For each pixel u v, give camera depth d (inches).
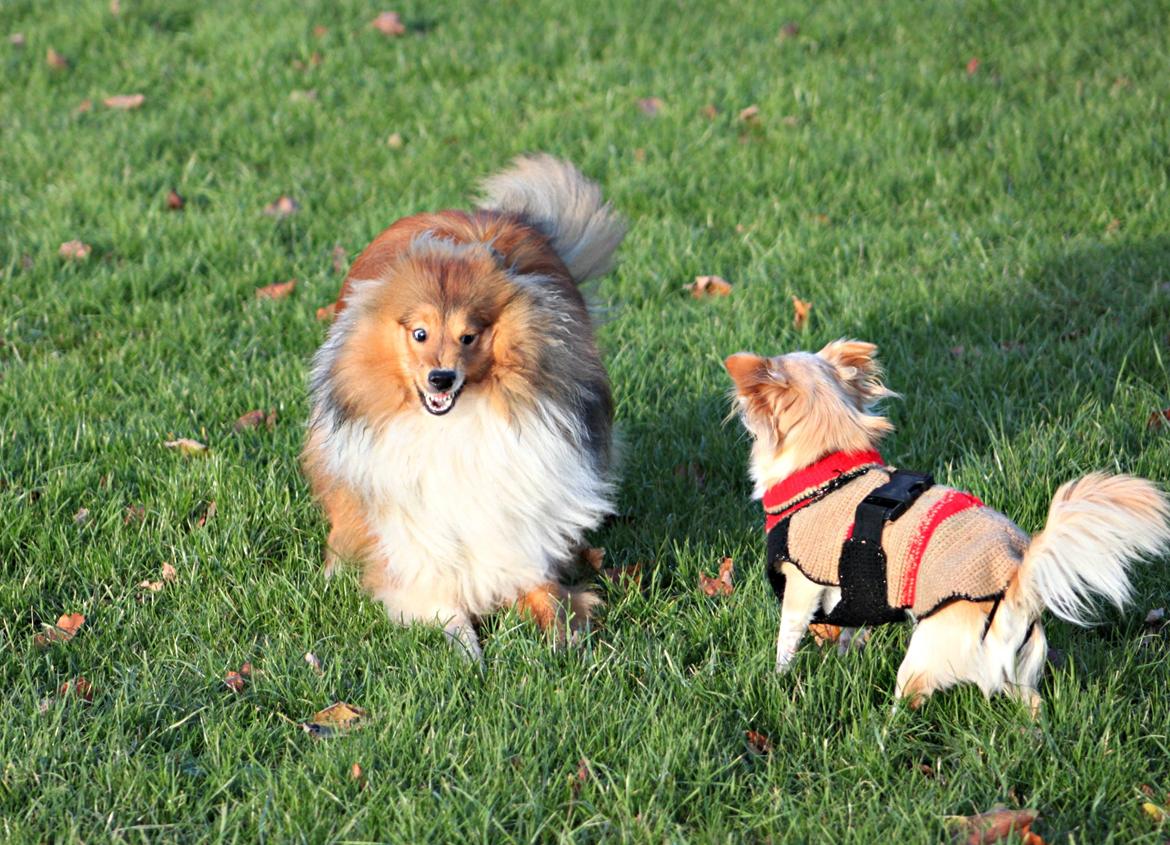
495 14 249.6
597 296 157.9
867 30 231.8
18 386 153.1
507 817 126.5
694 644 135.3
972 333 157.9
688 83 213.5
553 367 135.4
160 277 165.8
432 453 135.1
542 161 150.7
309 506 144.5
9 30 244.4
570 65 225.5
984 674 126.6
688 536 142.1
